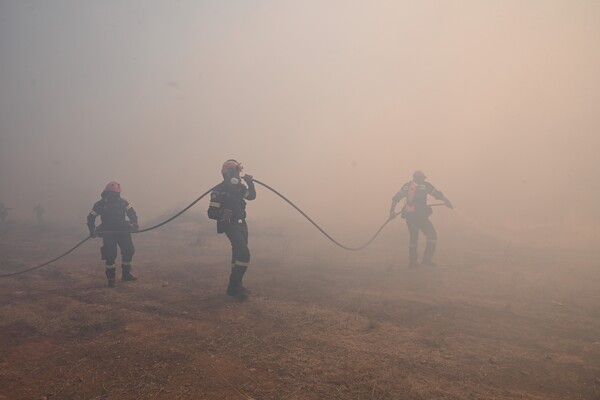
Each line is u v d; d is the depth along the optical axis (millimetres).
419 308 4812
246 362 3264
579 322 4328
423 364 3240
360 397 2707
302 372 3070
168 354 3428
